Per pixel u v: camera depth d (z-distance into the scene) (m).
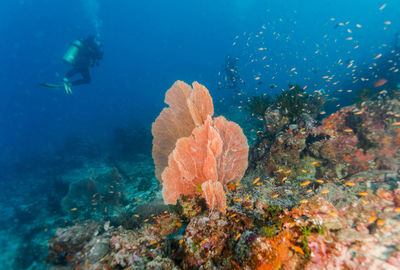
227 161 4.84
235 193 4.26
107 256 3.77
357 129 5.41
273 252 2.82
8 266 7.14
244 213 3.56
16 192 14.12
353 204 3.69
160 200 7.46
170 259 3.27
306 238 2.81
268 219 3.34
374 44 41.03
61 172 15.80
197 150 4.48
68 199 8.90
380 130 5.11
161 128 5.75
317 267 2.62
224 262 3.13
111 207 8.35
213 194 3.84
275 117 6.67
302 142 5.80
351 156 5.38
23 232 8.87
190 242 3.37
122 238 4.01
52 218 9.35
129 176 11.70
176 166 4.45
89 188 9.02
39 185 14.44
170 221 4.39
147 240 3.92
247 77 46.38
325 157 5.61
